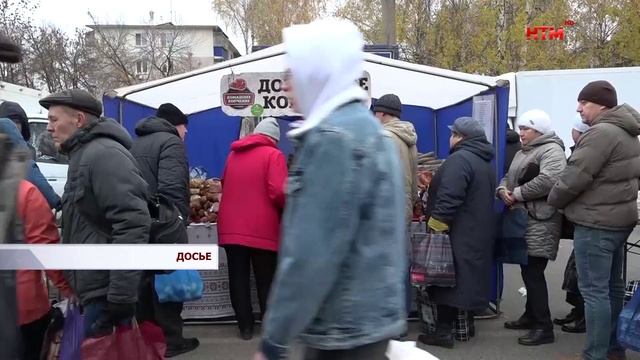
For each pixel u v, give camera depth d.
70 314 3.04
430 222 4.61
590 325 4.07
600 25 28.08
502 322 5.53
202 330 5.38
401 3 23.28
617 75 12.34
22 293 2.95
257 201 4.78
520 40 24.38
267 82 5.76
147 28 40.31
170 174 4.46
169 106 4.88
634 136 3.95
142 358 2.95
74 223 2.96
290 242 1.61
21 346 1.92
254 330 5.31
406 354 1.86
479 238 4.59
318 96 1.71
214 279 5.50
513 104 12.54
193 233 5.32
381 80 6.01
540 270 4.91
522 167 4.92
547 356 4.67
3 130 1.83
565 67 26.36
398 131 4.80
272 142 4.88
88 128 2.96
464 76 5.54
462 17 23.62
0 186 1.74
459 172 4.52
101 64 32.44
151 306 4.50
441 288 4.67
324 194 1.58
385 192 1.69
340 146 1.61
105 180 2.87
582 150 3.89
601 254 3.98
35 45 25.50
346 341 1.67
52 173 9.26
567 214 4.08
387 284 1.71
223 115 6.71
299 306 1.59
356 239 1.65
